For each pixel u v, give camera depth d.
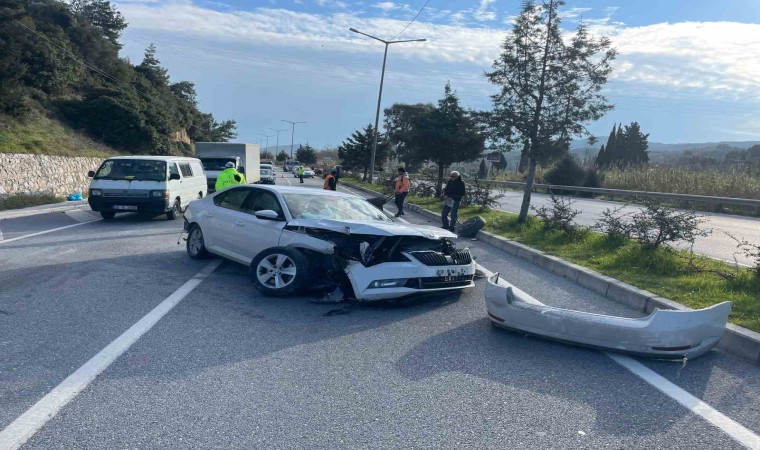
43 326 5.78
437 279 6.94
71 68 38.47
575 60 14.23
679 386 4.65
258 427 3.77
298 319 6.33
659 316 5.12
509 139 15.20
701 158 42.19
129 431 3.65
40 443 3.46
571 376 4.82
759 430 3.90
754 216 21.84
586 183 34.66
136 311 6.43
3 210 17.25
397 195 19.23
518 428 3.85
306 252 7.26
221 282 7.98
